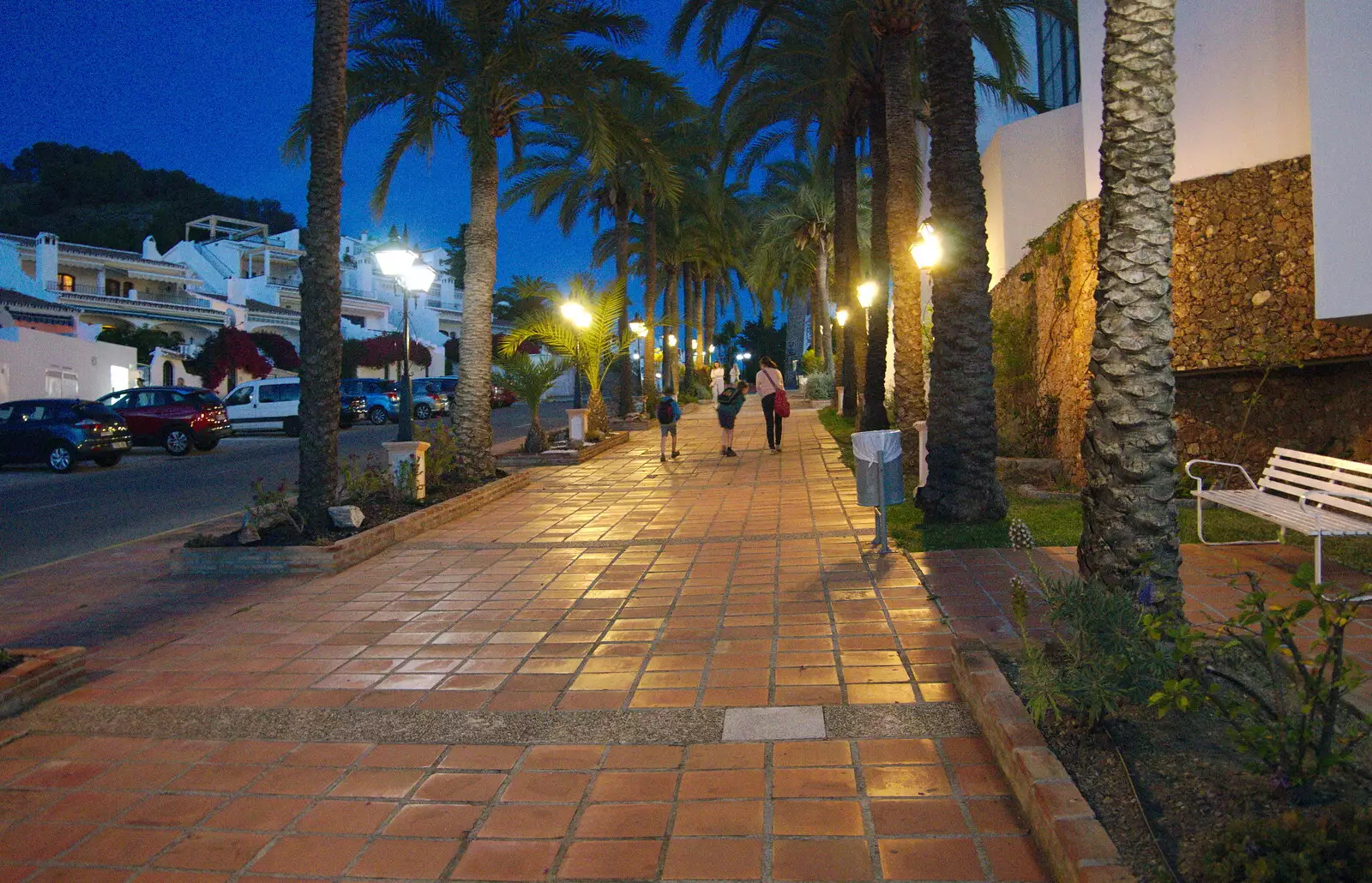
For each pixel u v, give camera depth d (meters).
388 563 8.41
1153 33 4.34
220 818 3.54
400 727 4.41
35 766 4.12
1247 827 2.49
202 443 21.66
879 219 17.20
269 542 8.50
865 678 4.72
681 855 3.12
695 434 22.44
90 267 46.03
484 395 13.17
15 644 6.20
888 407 21.05
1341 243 7.34
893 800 3.42
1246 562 6.58
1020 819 3.23
